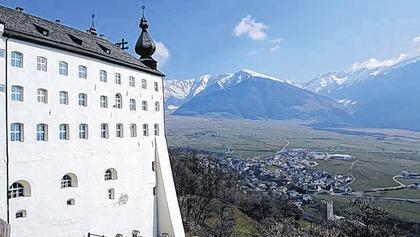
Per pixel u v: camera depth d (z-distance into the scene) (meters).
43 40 50.16
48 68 50.91
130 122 64.81
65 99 53.41
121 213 61.84
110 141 60.41
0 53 45.34
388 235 74.56
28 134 47.94
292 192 191.00
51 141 50.78
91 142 56.91
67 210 52.72
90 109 57.00
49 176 50.31
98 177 57.84
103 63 59.78
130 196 63.84
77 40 57.91
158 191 70.31
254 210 131.50
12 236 45.78
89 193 56.19
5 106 45.50
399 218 144.00
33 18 54.72
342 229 75.75
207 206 115.88
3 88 45.41
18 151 46.72
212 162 175.00
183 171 129.00
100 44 64.12
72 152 53.75
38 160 48.97
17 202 46.47
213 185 137.62
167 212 69.69
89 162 56.38
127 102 64.38
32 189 48.09
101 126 59.09
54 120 51.28
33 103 48.69
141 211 66.19
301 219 137.88
